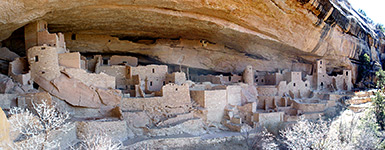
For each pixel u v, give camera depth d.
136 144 15.06
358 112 23.05
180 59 26.16
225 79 25.56
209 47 26.14
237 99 22.34
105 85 17.62
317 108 23.02
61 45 17.20
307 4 19.14
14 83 14.26
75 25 18.97
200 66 27.30
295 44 22.92
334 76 27.00
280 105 23.81
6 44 19.36
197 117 19.36
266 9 18.12
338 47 25.34
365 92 26.39
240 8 17.58
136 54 25.06
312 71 27.89
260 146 17.64
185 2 16.09
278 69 28.00
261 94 24.75
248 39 22.75
